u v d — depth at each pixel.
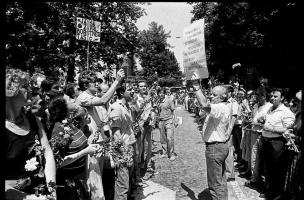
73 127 3.61
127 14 20.34
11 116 2.66
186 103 35.84
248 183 6.69
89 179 3.90
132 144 5.18
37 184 2.89
